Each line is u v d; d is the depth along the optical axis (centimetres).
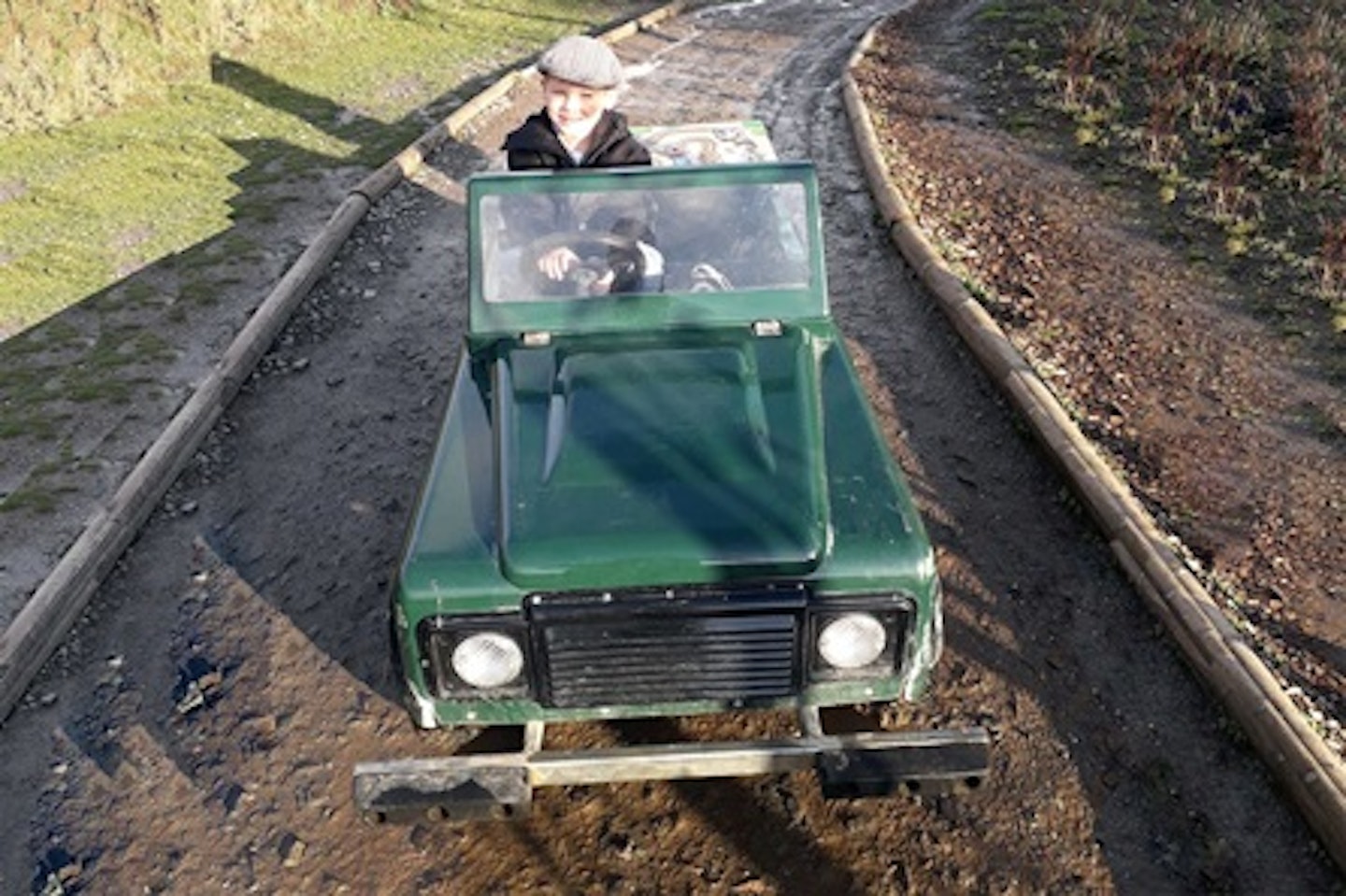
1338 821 338
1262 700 380
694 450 327
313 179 925
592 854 353
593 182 394
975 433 556
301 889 346
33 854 361
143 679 428
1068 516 497
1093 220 805
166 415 607
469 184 394
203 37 1182
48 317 715
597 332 385
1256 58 1089
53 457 573
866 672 315
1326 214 799
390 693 411
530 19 1495
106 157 965
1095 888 338
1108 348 638
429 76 1220
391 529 499
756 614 302
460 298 707
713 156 543
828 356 382
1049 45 1195
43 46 1041
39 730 408
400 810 306
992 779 373
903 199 800
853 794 310
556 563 299
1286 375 614
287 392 611
